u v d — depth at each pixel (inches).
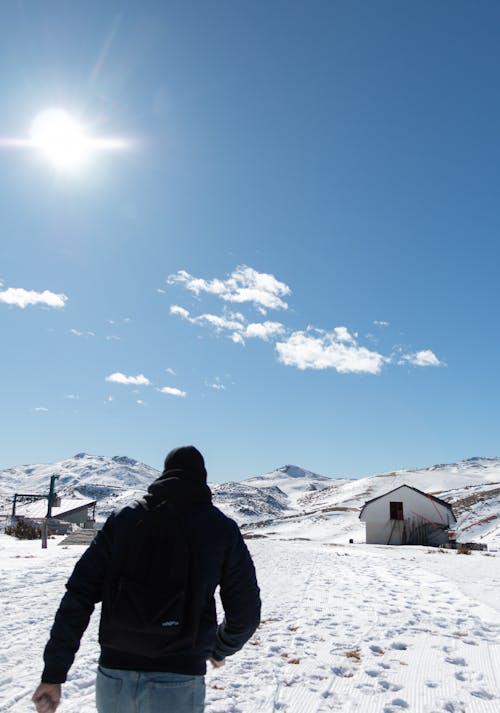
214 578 100.3
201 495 105.9
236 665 254.1
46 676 94.9
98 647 286.0
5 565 647.1
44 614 363.9
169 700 90.0
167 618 90.2
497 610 378.3
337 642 298.2
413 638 306.0
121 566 96.0
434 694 218.4
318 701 210.2
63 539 1296.8
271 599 435.2
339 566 682.8
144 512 100.4
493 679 235.6
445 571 621.3
